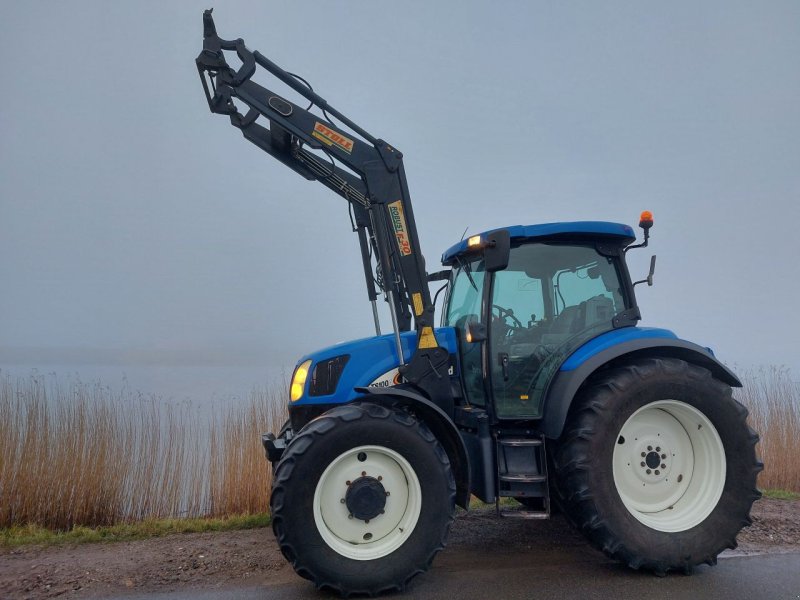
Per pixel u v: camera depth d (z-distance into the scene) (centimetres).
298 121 438
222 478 627
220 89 451
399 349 429
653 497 416
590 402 399
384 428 379
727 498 405
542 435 415
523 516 399
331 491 380
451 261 522
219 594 379
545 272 449
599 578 394
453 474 413
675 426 422
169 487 623
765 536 483
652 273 450
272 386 696
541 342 439
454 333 475
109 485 608
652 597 361
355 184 505
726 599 356
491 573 407
